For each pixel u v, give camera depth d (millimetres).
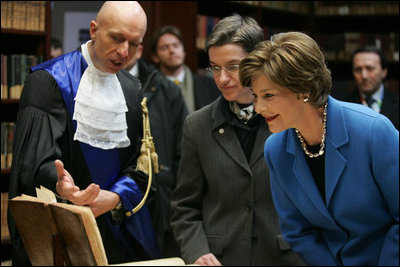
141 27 1821
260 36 1888
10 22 4160
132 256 2109
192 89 3939
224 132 1952
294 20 6238
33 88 1903
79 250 993
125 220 2064
